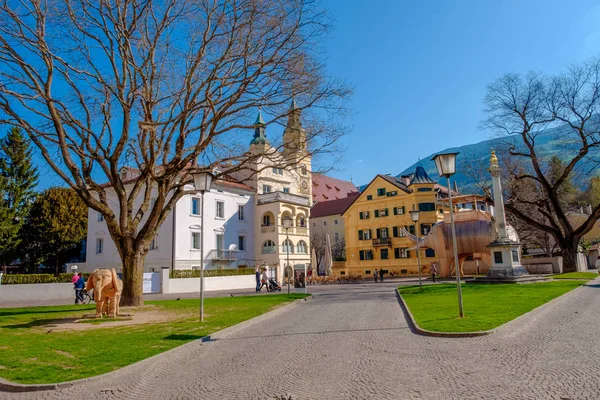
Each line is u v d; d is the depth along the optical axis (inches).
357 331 461.7
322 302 862.5
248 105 753.0
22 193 1840.6
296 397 242.5
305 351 370.6
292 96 766.5
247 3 698.8
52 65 701.9
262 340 444.5
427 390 241.4
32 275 1203.9
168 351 390.6
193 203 1849.2
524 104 1466.5
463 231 1444.4
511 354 316.2
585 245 2304.4
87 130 748.0
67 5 679.7
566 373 260.4
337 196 3833.7
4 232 1690.5
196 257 1820.9
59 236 1902.1
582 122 1405.0
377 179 2578.7
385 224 2514.8
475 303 621.0
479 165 1558.8
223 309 747.4
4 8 645.3
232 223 2026.3
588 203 3002.0
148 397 261.9
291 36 722.8
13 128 1871.3
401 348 358.9
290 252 2142.0
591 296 675.4
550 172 1791.3
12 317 672.4
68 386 292.2
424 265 2335.1
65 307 861.8
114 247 1887.3
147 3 692.1
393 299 826.2
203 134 810.2
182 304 851.4
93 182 789.2
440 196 2465.6
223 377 299.3
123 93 736.3
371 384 258.8
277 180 2303.2
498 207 1059.3
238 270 1702.8
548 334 384.2
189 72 725.9
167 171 767.1
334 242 3147.1
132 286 792.3
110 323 587.5
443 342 374.6
